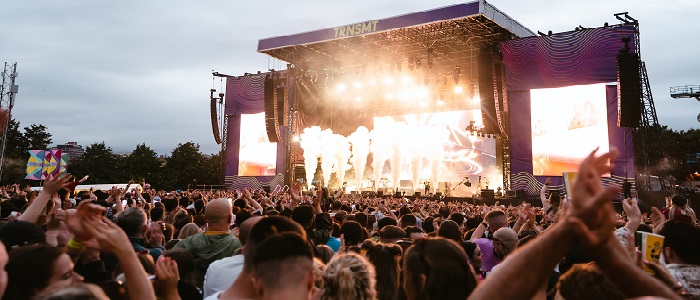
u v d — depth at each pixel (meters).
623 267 1.24
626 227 3.86
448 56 35.31
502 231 4.70
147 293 2.06
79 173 62.06
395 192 36.16
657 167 29.12
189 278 3.71
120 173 62.09
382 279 3.28
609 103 27.50
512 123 30.12
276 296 1.87
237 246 4.61
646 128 29.39
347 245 5.27
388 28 28.95
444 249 2.33
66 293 1.54
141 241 4.49
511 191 29.00
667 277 2.02
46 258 2.32
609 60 27.25
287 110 35.41
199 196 11.75
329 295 2.57
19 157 54.78
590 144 27.75
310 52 35.78
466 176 36.47
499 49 28.81
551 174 28.67
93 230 2.04
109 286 2.52
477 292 1.27
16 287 2.25
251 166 40.25
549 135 28.98
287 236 2.03
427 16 27.80
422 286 2.25
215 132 41.00
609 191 1.13
